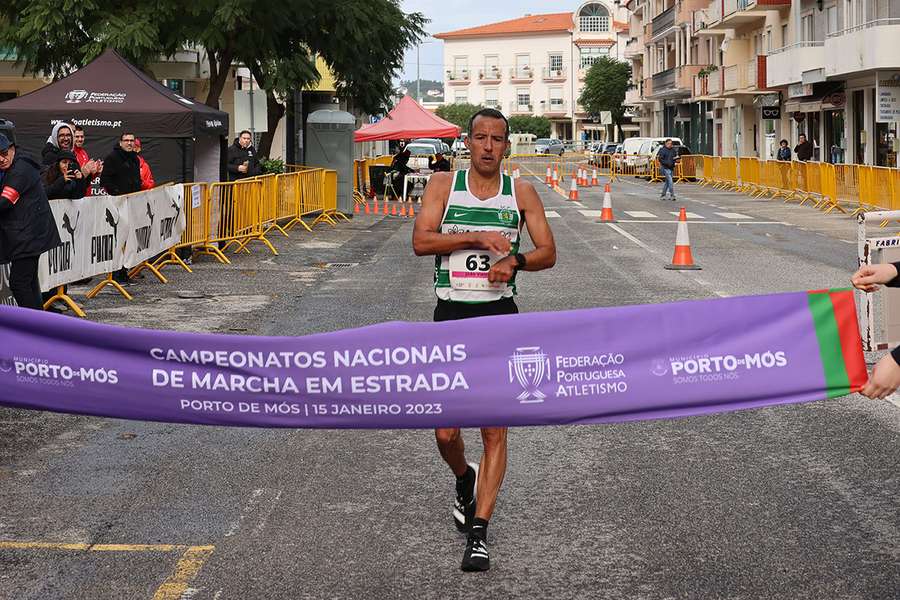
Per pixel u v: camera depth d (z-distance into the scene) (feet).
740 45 192.75
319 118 92.84
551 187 151.33
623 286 48.01
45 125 56.65
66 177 38.86
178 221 53.01
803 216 92.07
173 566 16.65
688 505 19.48
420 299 45.06
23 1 84.12
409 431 25.02
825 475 21.24
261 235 66.69
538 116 433.07
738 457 22.62
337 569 16.56
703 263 57.41
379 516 19.04
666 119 271.49
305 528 18.40
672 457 22.68
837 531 18.02
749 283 49.11
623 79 327.06
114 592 15.65
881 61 117.08
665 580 16.03
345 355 15.15
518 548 17.44
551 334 15.08
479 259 16.57
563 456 22.88
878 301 31.48
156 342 15.33
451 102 467.93
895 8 120.16
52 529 18.37
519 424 15.19
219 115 60.80
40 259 35.91
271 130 109.50
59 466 22.27
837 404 27.22
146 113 56.24
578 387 15.08
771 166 120.98
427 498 20.07
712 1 203.51
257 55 90.22
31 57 84.53
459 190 16.63
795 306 15.05
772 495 19.99
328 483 21.02
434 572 16.44
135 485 20.92
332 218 90.99
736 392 15.05
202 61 117.08
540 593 15.64
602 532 18.13
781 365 15.02
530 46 456.04
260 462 22.52
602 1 449.89
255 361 15.26
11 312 15.61
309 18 93.15
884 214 31.89
